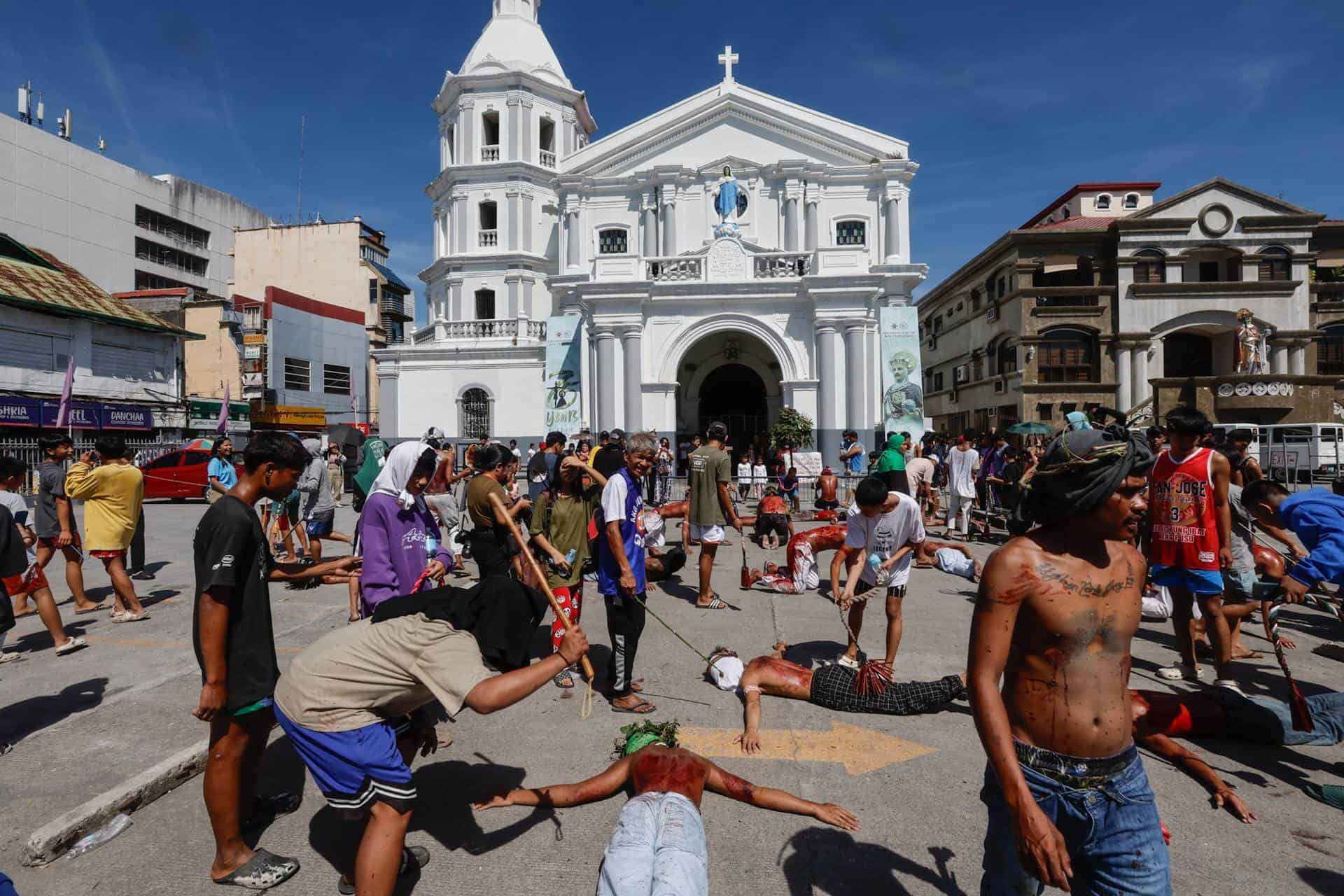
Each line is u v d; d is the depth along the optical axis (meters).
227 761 2.83
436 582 4.23
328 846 3.12
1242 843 3.06
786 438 19.73
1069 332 30.94
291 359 35.66
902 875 2.86
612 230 28.12
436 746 3.30
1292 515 4.08
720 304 20.95
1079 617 1.91
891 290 24.84
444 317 31.34
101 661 5.54
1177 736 3.96
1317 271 31.05
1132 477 1.88
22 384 20.84
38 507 6.94
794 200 26.62
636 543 4.63
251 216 59.28
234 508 2.92
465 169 30.30
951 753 3.95
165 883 2.84
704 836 2.59
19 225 42.56
